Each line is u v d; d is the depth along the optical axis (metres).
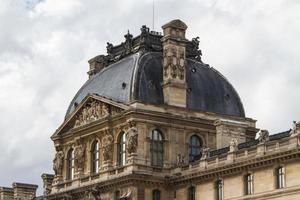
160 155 145.12
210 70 158.12
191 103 150.12
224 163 132.62
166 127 146.25
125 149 145.62
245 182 128.38
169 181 143.62
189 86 151.88
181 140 146.88
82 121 157.25
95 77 161.25
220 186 133.75
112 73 156.00
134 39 158.38
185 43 151.50
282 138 125.56
